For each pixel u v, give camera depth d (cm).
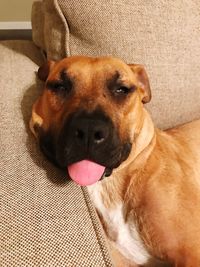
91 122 87
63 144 88
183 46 124
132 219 105
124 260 114
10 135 96
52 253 66
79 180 86
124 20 117
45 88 106
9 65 127
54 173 89
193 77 130
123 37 118
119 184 107
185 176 110
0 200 75
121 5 116
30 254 65
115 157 92
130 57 120
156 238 102
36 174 86
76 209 79
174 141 123
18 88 114
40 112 104
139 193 104
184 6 123
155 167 107
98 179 88
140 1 118
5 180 81
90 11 114
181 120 138
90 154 86
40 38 140
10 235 68
